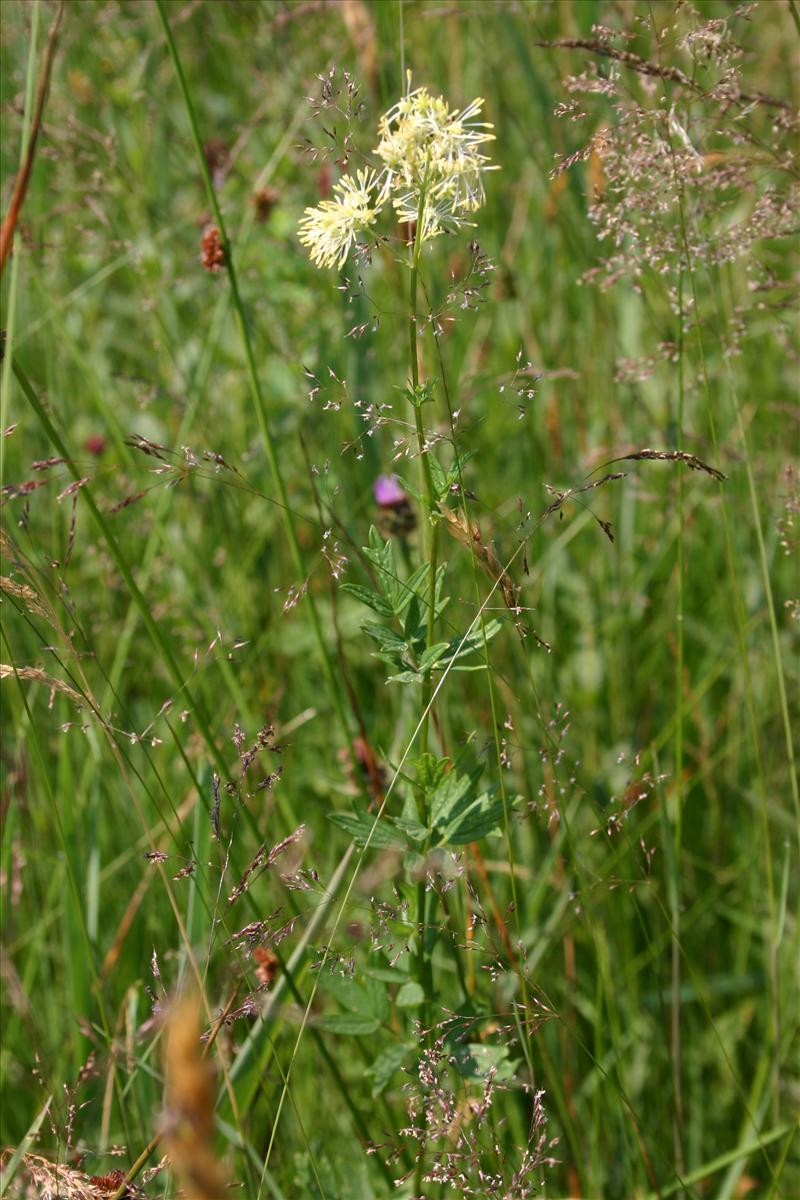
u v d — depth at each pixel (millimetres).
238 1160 1444
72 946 1493
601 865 1606
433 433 1312
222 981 1449
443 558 1689
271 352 1795
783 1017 1567
